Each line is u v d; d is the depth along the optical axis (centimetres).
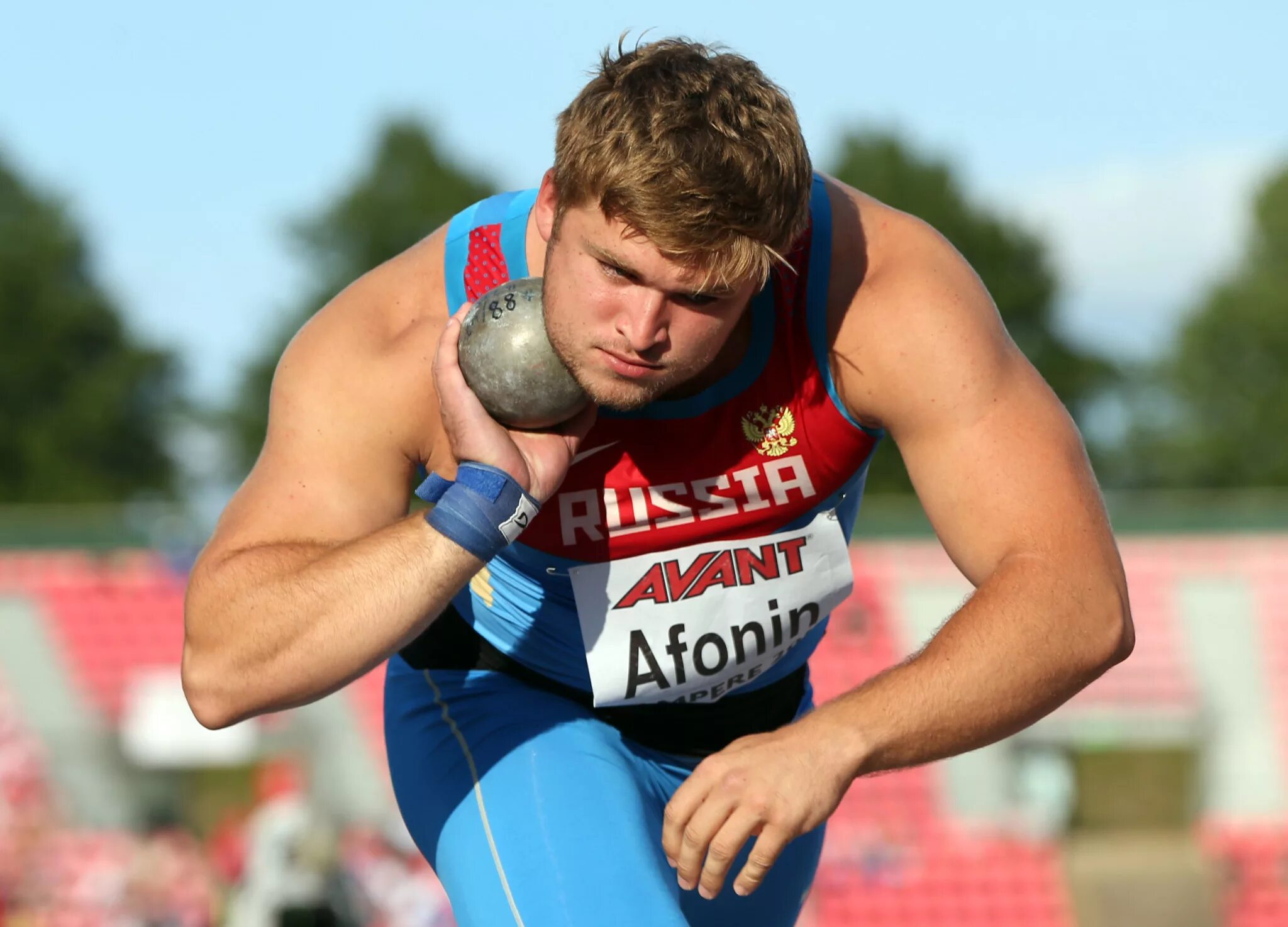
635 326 746
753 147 737
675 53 772
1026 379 866
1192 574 5859
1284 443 15312
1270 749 5422
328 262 15975
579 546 930
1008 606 786
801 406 889
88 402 16188
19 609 5944
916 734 766
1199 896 5116
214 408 15875
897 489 12638
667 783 1022
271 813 3203
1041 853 5169
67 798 5419
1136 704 5491
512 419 816
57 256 16888
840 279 877
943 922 5047
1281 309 15575
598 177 731
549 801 894
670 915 831
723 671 969
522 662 1008
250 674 782
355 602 776
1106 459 15725
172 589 6038
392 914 4197
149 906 4203
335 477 841
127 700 5628
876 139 15712
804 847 1084
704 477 906
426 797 966
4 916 4897
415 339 878
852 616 5766
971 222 15275
